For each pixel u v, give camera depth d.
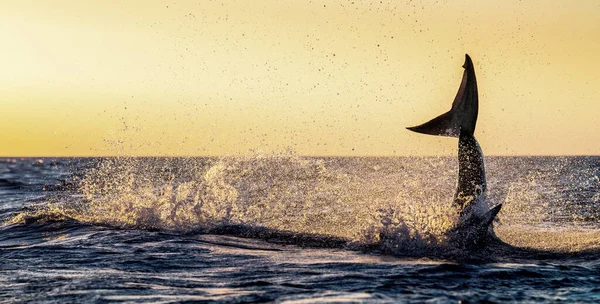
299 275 15.23
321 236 20.58
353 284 14.27
